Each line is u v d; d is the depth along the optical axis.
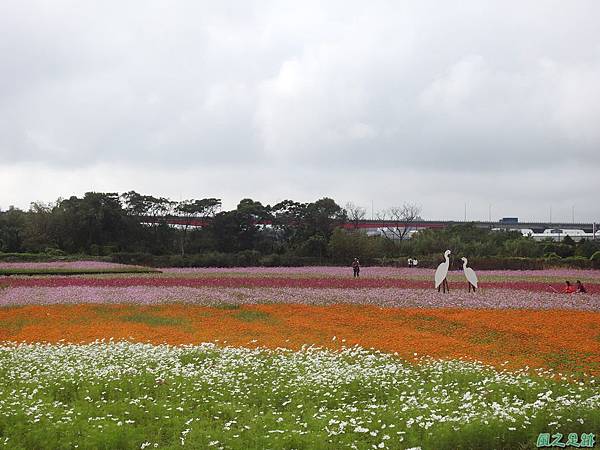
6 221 91.81
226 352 17.16
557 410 10.72
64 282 38.81
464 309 26.92
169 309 27.36
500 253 77.56
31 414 10.90
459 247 79.50
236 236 89.75
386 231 126.75
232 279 43.44
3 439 9.64
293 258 73.81
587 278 49.25
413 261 67.38
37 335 20.86
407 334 20.50
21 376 14.37
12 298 30.45
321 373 14.19
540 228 141.62
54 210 88.06
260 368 15.20
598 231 141.50
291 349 18.14
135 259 70.12
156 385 13.54
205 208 97.25
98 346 18.05
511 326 21.70
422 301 29.75
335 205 97.50
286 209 95.81
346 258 76.06
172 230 96.75
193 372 14.52
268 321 23.94
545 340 19.06
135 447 9.77
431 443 9.67
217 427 10.55
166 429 10.64
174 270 61.31
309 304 28.97
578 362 16.16
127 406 11.73
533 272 58.59
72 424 10.38
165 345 18.30
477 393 12.71
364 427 10.39
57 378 14.05
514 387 12.84
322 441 9.56
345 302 29.69
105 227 85.19
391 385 13.38
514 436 9.91
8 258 66.19
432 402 11.68
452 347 18.11
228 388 13.28
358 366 14.85
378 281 42.22
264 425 10.61
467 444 9.72
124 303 29.09
